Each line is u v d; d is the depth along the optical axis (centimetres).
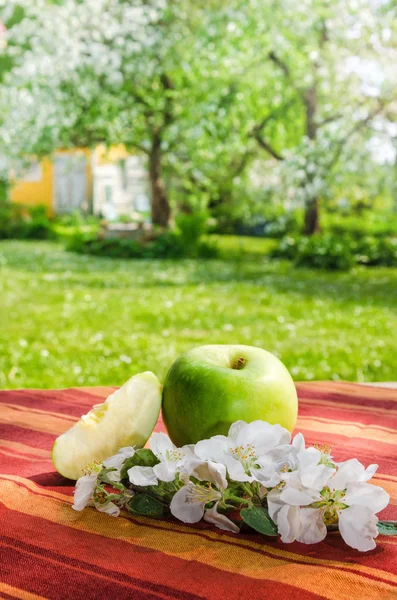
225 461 93
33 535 92
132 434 116
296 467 93
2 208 2083
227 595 78
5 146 1445
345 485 90
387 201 1752
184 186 1666
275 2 1205
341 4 1245
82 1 1245
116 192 2492
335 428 144
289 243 1344
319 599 78
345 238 1320
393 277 1077
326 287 930
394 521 93
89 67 1214
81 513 99
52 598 78
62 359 502
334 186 1345
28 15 1315
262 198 1395
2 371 466
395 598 79
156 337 586
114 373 466
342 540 93
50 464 123
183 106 1379
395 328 636
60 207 2389
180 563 86
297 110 1595
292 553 89
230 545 90
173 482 96
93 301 780
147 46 1177
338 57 1295
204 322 657
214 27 1191
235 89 1403
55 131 1384
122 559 87
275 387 115
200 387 113
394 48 1230
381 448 132
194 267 1195
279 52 1355
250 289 900
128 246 1367
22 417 150
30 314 693
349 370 482
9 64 1838
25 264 1196
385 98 1232
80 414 153
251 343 567
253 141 1592
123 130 1442
